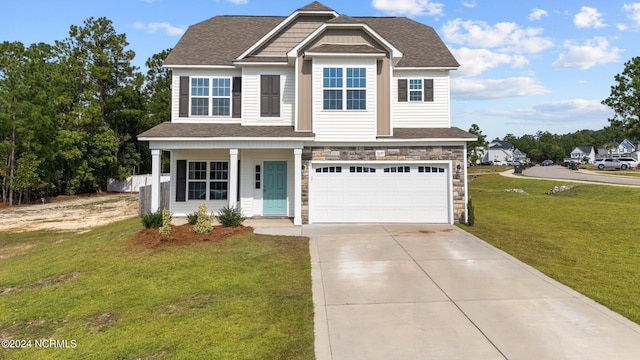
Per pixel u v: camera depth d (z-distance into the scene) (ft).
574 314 18.25
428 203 43.27
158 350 15.67
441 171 43.27
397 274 24.70
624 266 26.58
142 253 29.68
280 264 26.89
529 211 57.06
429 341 15.75
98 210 73.31
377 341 15.84
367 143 43.09
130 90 121.39
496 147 365.61
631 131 136.05
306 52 42.27
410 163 43.16
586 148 331.77
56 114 100.37
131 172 127.03
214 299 20.74
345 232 37.68
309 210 42.75
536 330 16.60
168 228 33.73
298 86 43.65
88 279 24.76
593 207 56.59
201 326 17.58
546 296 20.65
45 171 94.89
